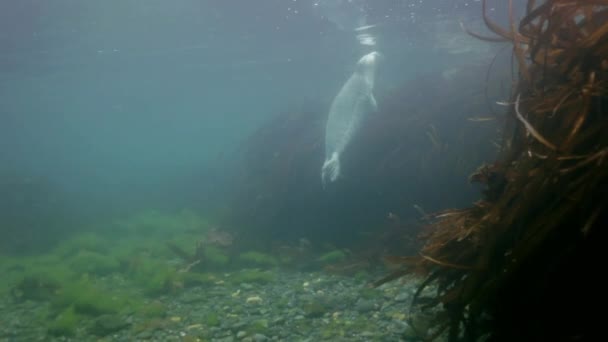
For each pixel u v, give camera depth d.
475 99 10.59
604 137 2.29
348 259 8.84
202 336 5.34
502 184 3.10
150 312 6.42
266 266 9.77
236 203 15.42
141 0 15.79
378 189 11.33
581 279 2.46
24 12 15.86
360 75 10.99
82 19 17.53
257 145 16.52
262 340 5.02
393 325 5.05
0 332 6.64
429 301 3.32
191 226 16.25
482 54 22.30
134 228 17.11
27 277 9.33
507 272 2.47
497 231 2.65
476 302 2.66
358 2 15.36
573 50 2.59
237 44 23.72
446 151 10.27
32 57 23.58
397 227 9.44
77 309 6.81
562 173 2.38
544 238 2.37
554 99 2.62
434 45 23.28
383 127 11.48
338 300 6.33
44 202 21.20
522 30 2.89
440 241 3.37
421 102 11.67
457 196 10.15
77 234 16.62
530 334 2.63
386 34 20.47
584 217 2.30
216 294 7.45
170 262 11.09
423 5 15.19
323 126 14.16
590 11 2.64
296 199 12.64
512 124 3.29
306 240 11.17
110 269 10.66
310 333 5.14
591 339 2.40
